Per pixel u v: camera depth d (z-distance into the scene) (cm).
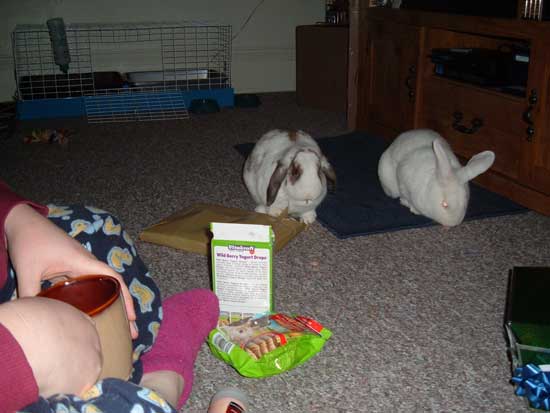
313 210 130
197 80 258
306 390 77
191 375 69
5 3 240
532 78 128
